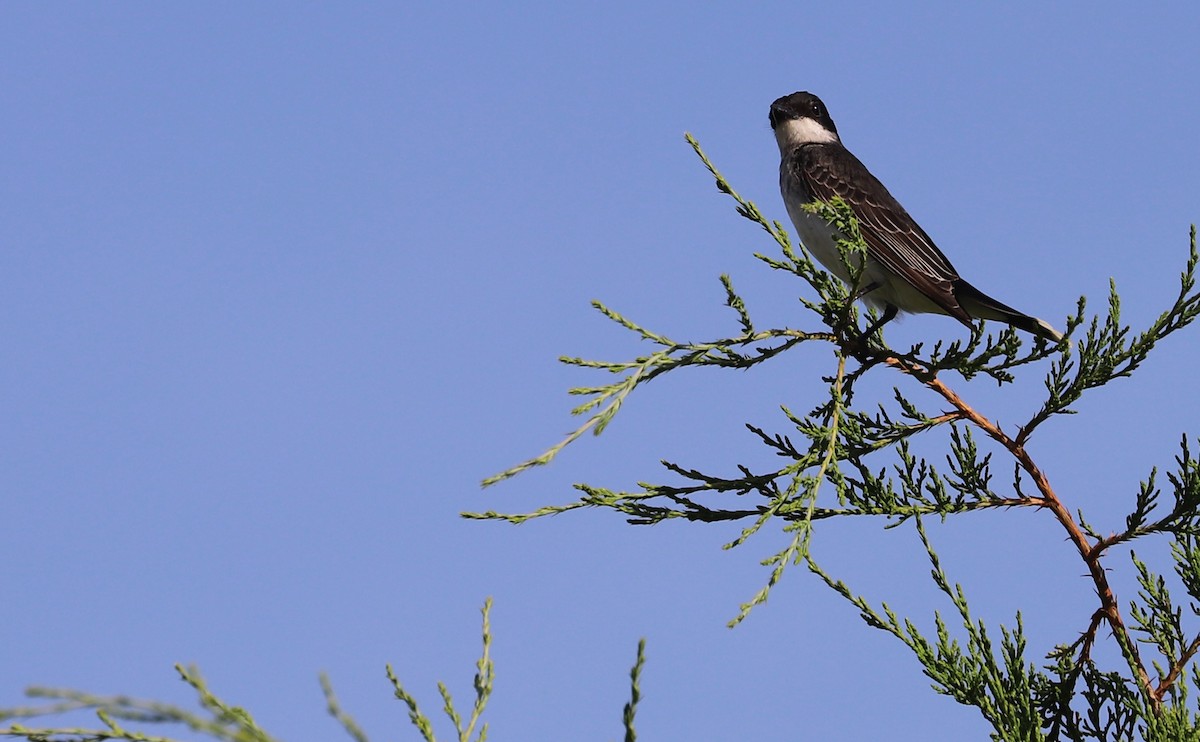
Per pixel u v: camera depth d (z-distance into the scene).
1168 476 10.48
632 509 9.99
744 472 10.06
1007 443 10.86
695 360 9.46
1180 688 9.82
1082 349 10.76
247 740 4.54
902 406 11.04
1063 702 10.24
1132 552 10.66
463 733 6.10
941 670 9.68
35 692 4.34
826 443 10.08
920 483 10.67
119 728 5.11
